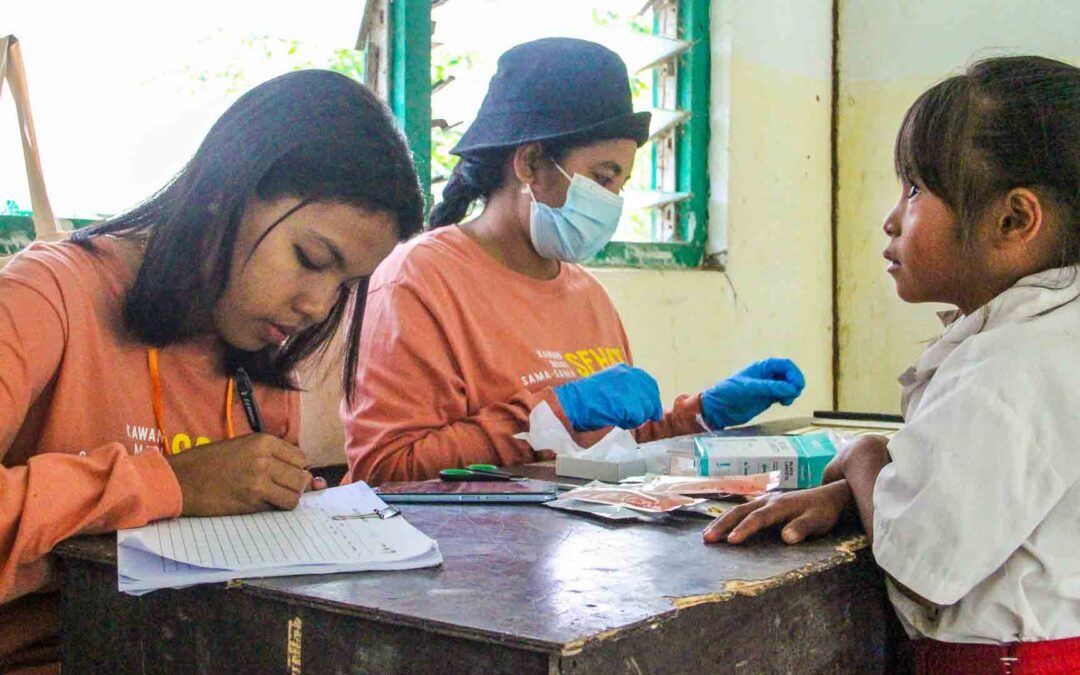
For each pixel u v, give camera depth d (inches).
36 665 42.5
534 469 57.1
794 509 40.0
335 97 43.3
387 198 43.2
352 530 37.9
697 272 110.3
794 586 35.0
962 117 41.3
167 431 46.1
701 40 112.7
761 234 118.3
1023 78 41.2
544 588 31.4
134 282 44.2
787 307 122.8
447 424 63.1
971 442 36.1
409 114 84.5
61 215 66.6
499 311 67.8
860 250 128.6
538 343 68.7
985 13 120.1
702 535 39.6
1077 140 39.8
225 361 48.1
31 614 42.4
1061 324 37.7
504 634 26.8
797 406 124.7
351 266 43.5
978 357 37.9
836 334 130.4
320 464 74.7
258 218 42.1
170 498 38.4
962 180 41.2
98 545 36.5
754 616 33.0
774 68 119.2
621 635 27.5
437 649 28.1
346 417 65.4
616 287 100.5
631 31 110.2
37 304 40.3
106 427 43.3
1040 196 40.3
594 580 32.5
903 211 44.0
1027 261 41.1
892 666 42.3
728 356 114.3
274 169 41.8
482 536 38.9
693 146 112.6
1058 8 116.0
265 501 40.8
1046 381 36.3
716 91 113.3
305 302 43.4
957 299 43.6
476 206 77.8
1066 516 36.4
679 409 75.9
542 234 69.1
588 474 52.6
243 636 32.4
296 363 51.2
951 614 37.4
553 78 68.2
